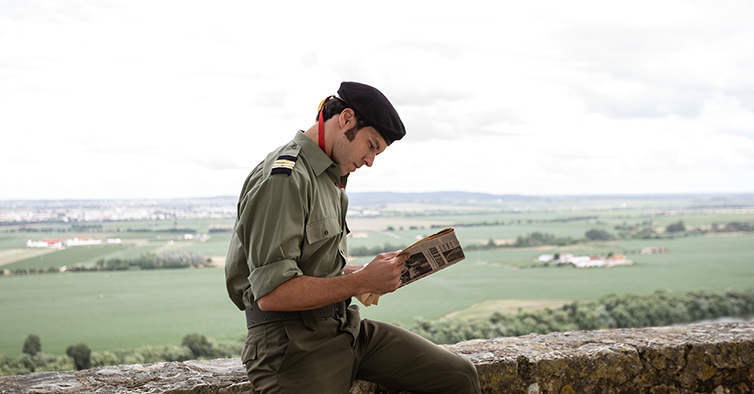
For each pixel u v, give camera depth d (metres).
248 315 1.31
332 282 1.18
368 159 1.37
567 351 1.84
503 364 1.72
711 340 1.99
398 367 1.42
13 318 55.00
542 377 1.76
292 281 1.16
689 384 1.94
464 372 1.44
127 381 1.47
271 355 1.25
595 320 58.34
